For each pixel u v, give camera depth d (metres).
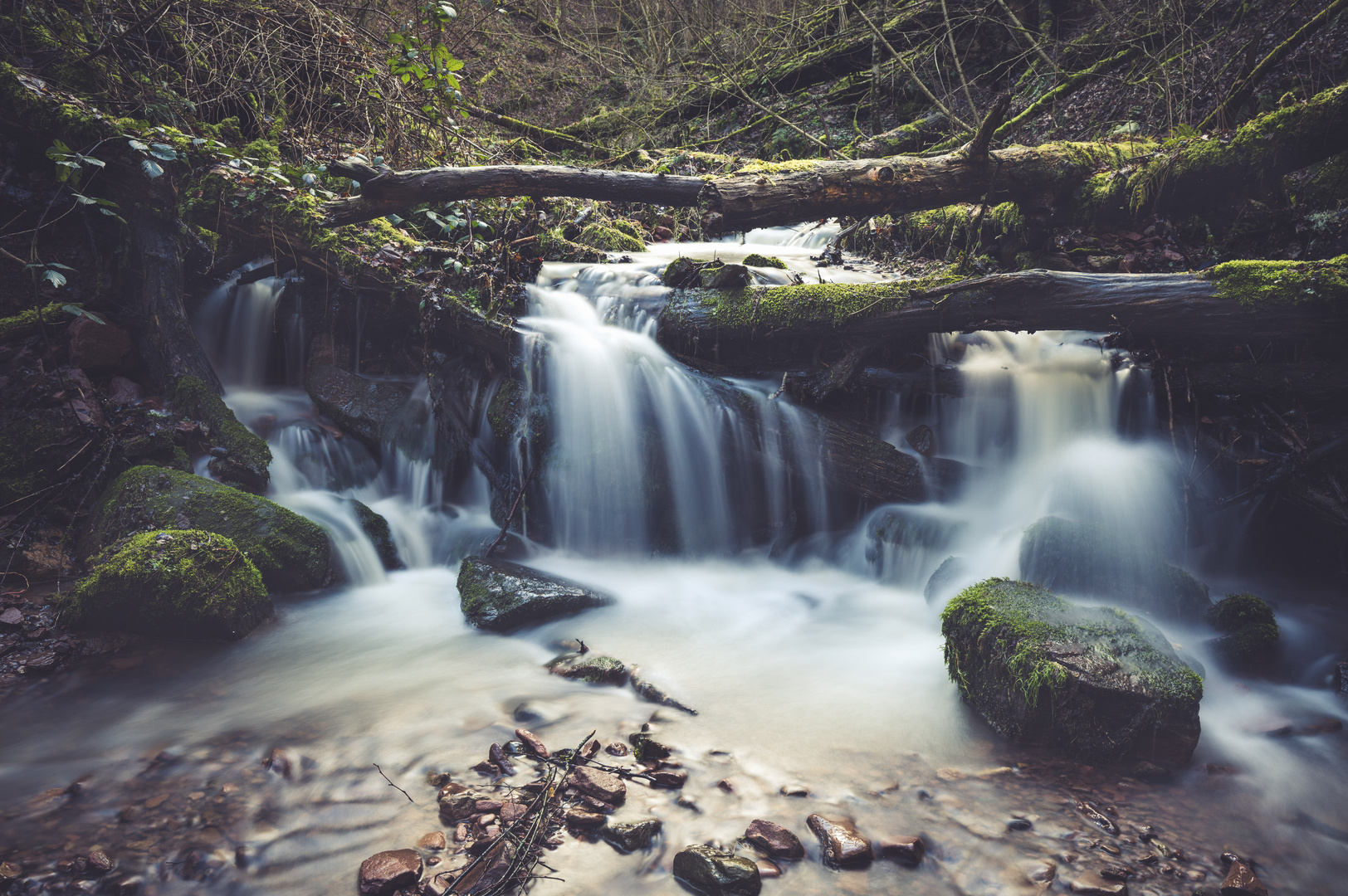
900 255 7.55
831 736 3.12
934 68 10.55
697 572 5.05
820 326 5.05
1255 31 7.87
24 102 5.12
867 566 4.98
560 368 5.26
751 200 5.16
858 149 9.55
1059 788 2.79
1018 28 9.75
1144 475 4.66
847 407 5.52
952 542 4.73
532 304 5.70
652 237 8.43
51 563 4.23
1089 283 4.58
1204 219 6.20
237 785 2.71
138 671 3.54
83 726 3.09
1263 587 4.62
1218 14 8.54
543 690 3.47
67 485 4.55
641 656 3.83
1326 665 3.67
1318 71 7.05
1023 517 4.86
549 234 6.82
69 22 5.98
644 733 3.08
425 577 4.84
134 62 6.27
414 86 7.05
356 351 6.14
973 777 2.85
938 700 3.43
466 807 2.55
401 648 3.88
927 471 5.09
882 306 4.91
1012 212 6.39
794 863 2.38
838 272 6.89
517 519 5.21
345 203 5.14
